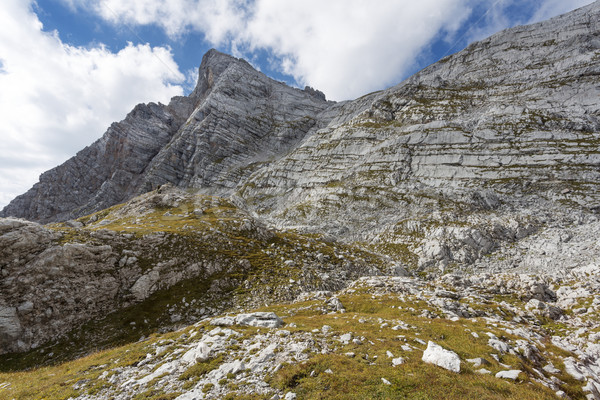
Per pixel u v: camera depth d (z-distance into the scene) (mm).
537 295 39500
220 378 16219
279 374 15688
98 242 44188
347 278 57500
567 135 124625
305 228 100062
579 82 161750
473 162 130750
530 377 16266
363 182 146000
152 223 65250
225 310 40688
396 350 18625
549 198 102688
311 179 180250
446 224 95438
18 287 33188
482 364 17703
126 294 40125
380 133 182375
